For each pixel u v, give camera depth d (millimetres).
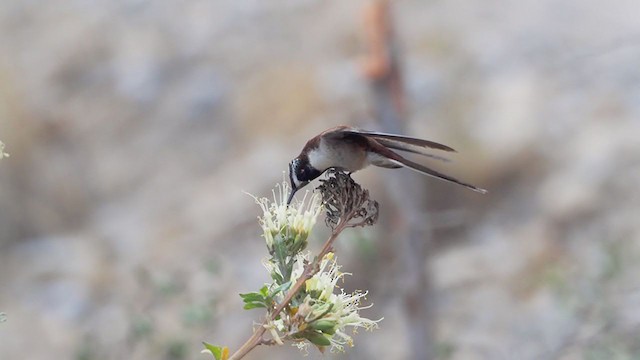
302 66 20266
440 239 15672
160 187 19500
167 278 10648
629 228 14906
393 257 11734
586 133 16734
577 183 15961
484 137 16828
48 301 17188
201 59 21828
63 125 21109
